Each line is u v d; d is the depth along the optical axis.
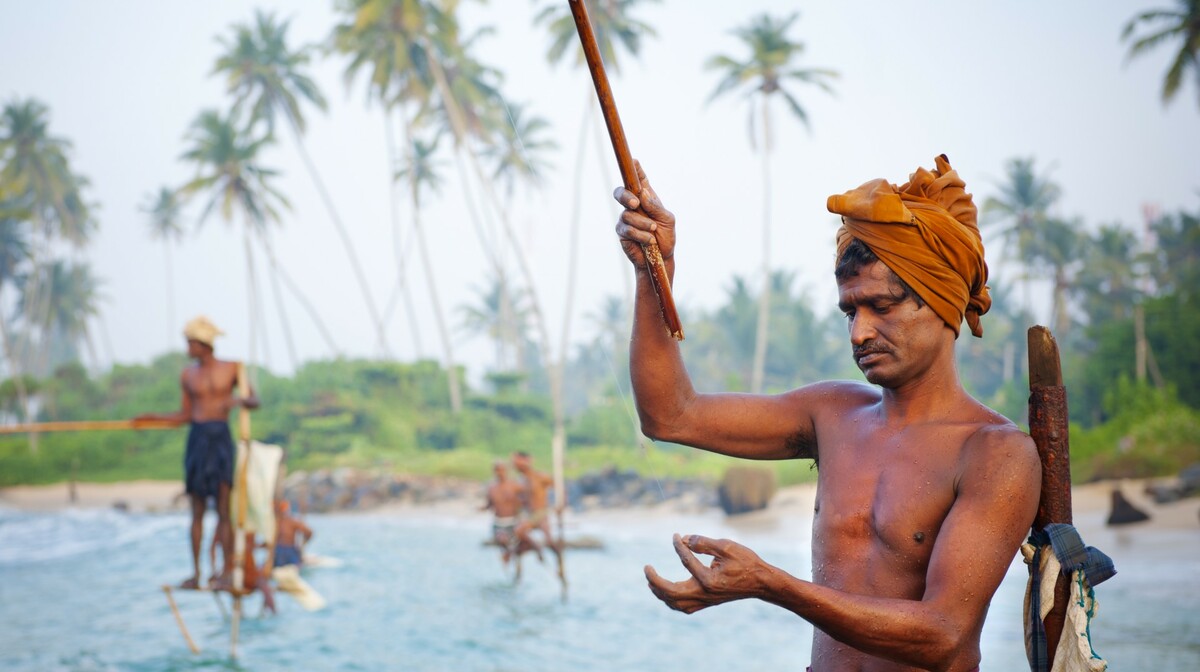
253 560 9.91
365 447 47.88
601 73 1.84
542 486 18.73
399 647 12.44
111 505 43.66
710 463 39.94
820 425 2.14
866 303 1.89
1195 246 60.06
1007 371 67.19
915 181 1.93
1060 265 59.03
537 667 11.09
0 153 69.44
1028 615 1.96
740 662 11.10
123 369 61.53
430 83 45.47
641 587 18.08
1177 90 35.91
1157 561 17.69
